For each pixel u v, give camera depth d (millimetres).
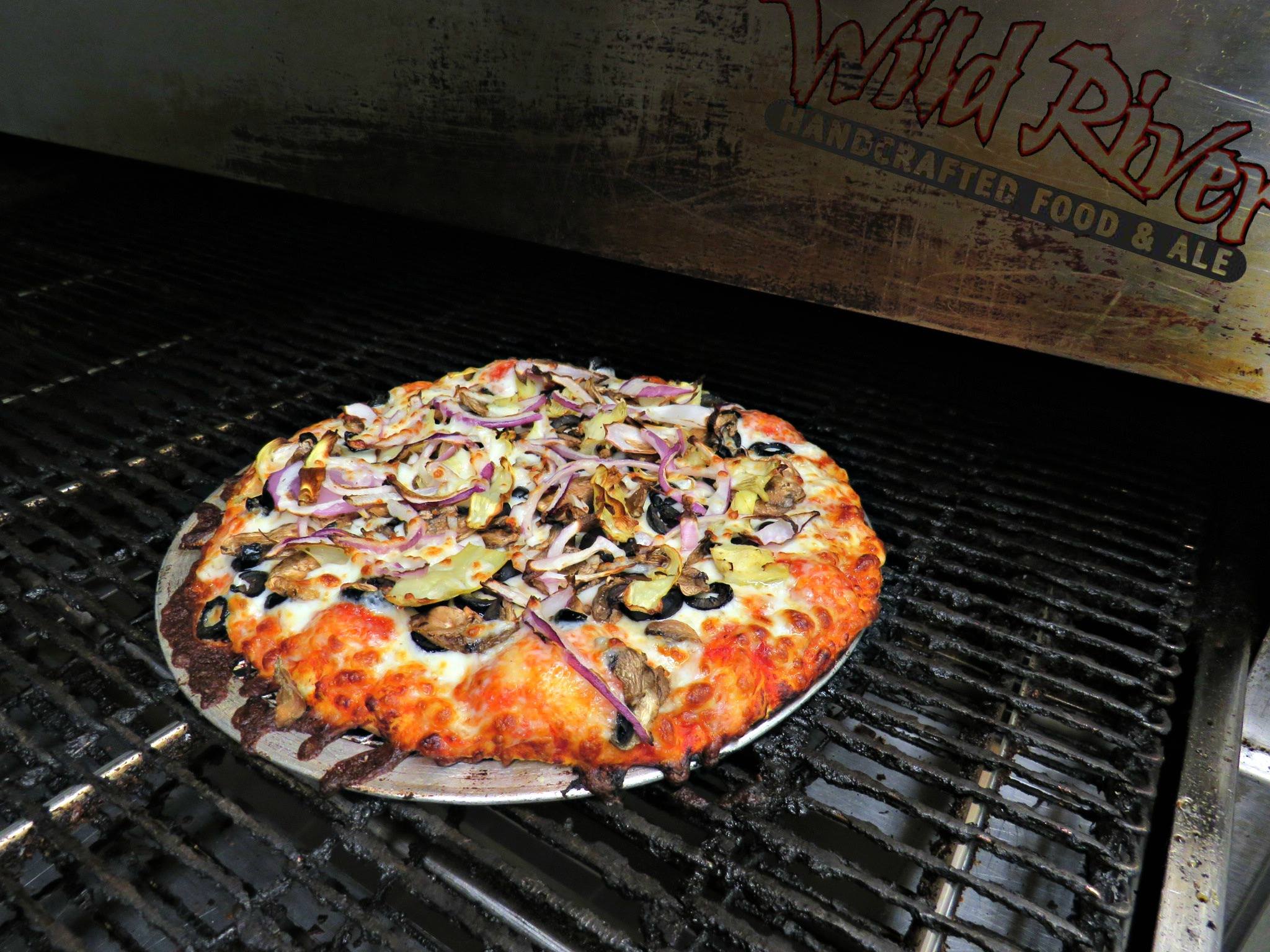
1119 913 322
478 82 675
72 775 366
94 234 869
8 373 639
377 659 405
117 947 358
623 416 520
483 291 762
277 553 443
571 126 651
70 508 505
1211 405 626
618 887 337
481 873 343
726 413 546
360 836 352
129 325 702
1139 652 424
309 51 739
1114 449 572
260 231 885
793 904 328
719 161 604
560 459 503
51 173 1019
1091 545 486
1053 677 408
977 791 362
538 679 387
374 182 776
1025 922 384
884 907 396
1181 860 338
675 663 403
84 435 587
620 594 420
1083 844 343
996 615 460
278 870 394
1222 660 421
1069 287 526
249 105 801
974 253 546
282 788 372
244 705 399
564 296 754
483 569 433
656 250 665
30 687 422
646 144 628
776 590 438
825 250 595
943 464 560
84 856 339
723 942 328
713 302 750
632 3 584
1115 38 458
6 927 329
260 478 493
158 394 617
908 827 419
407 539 454
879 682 413
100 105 885
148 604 473
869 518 523
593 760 377
